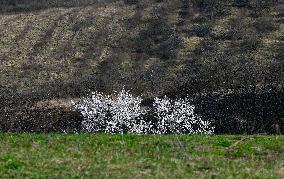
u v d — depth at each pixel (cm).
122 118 12312
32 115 13138
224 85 13950
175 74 16000
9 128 12706
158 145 4891
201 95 13375
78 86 15450
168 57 17388
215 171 3975
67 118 12825
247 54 16588
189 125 11931
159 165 4094
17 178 3709
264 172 3941
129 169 3950
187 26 19562
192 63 16575
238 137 5509
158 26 19838
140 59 17662
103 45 19000
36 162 4116
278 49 16625
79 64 17800
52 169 3934
